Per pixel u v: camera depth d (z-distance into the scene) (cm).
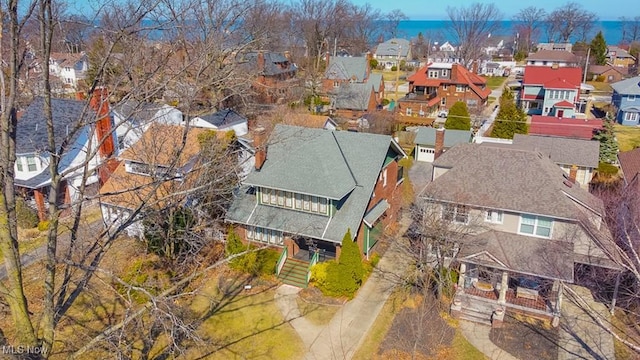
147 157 2619
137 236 2995
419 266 2697
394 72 11162
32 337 1274
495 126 5609
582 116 6769
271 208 2962
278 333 2373
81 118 1361
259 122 4497
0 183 1208
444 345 2284
